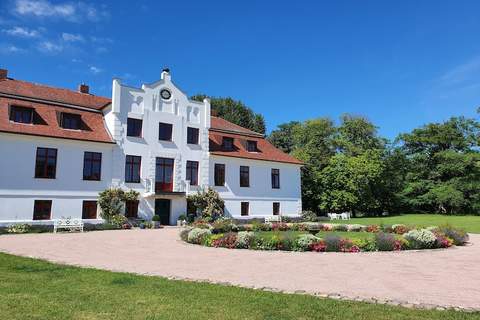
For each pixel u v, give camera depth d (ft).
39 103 103.19
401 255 51.88
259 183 141.28
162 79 121.49
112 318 22.12
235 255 50.75
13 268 38.70
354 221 139.95
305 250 55.42
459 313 23.93
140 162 113.91
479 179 190.90
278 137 224.94
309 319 22.41
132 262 44.39
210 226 87.25
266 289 30.27
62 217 98.32
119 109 111.14
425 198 196.44
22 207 92.73
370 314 23.43
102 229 97.40
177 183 119.96
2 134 91.35
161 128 120.06
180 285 31.12
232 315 22.91
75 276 34.58
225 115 214.28
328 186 177.68
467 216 170.19
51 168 98.32
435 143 203.51
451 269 40.83
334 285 32.27
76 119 106.32
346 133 202.39
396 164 207.92
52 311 23.32
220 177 131.85
